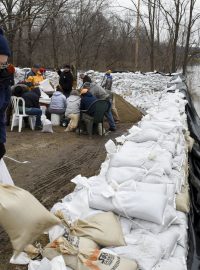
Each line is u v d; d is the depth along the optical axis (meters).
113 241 2.70
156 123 6.04
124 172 3.72
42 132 10.12
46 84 12.87
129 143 4.92
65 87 12.42
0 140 3.48
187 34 27.44
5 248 3.97
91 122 9.97
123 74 20.12
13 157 7.57
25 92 10.09
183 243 3.06
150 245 2.68
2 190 2.70
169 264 2.64
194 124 11.19
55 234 2.82
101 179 3.75
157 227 2.96
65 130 10.50
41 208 2.69
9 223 2.58
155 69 31.05
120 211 3.02
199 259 3.72
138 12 27.88
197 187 6.14
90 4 30.03
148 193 3.10
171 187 3.57
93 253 2.50
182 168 4.73
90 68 31.59
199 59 34.16
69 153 8.18
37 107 10.27
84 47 31.25
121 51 33.34
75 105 10.50
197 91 25.92
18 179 6.24
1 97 3.38
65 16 28.84
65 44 31.69
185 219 3.46
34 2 10.38
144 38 33.53
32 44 26.94
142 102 17.84
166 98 10.62
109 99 10.92
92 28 31.61
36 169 6.86
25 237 2.59
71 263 2.45
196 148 7.90
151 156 4.06
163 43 33.12
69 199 3.49
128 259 2.51
